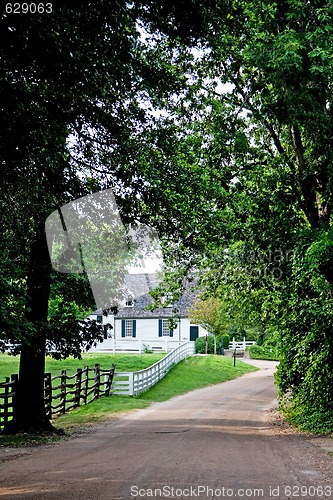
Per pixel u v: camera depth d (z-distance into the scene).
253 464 9.03
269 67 12.38
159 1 9.25
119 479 7.68
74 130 11.54
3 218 12.25
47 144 10.23
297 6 12.14
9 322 11.59
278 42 11.97
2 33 7.99
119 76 9.88
